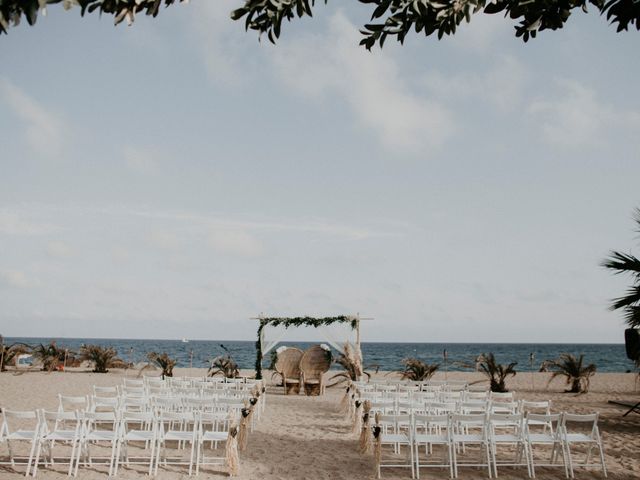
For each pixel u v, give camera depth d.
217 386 11.62
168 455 8.05
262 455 8.22
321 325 18.55
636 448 8.91
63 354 24.84
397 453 8.49
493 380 17.42
